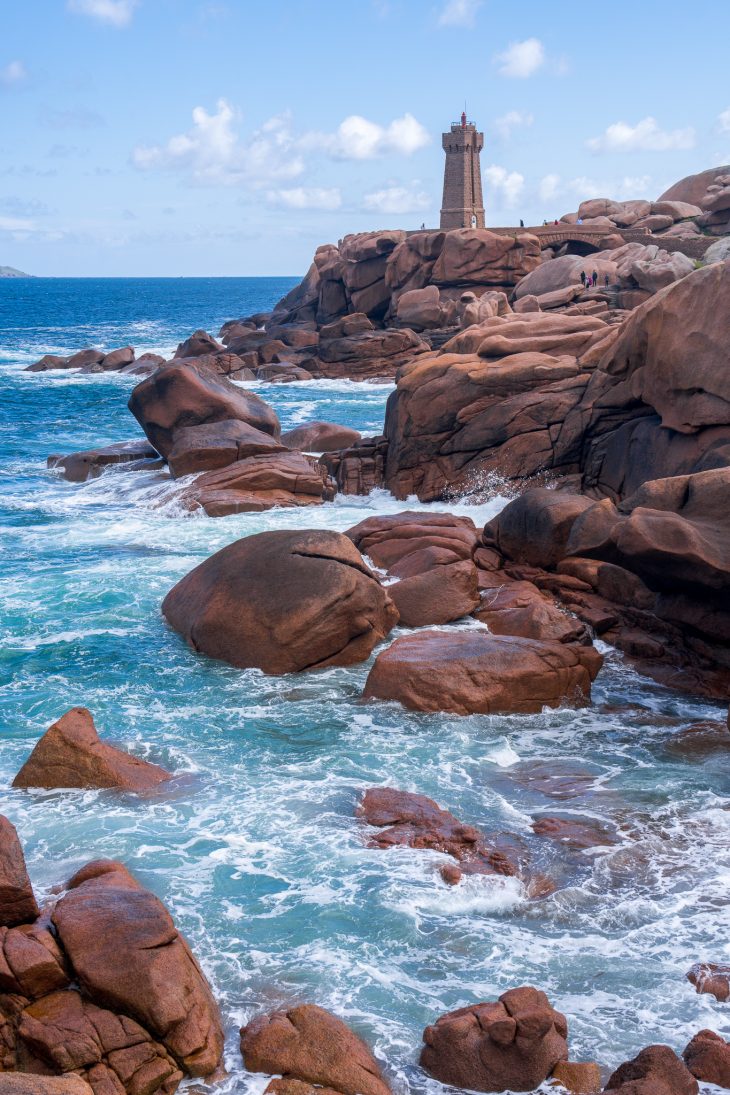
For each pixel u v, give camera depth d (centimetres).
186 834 1166
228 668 1722
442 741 1431
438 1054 806
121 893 903
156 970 817
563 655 1591
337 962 941
